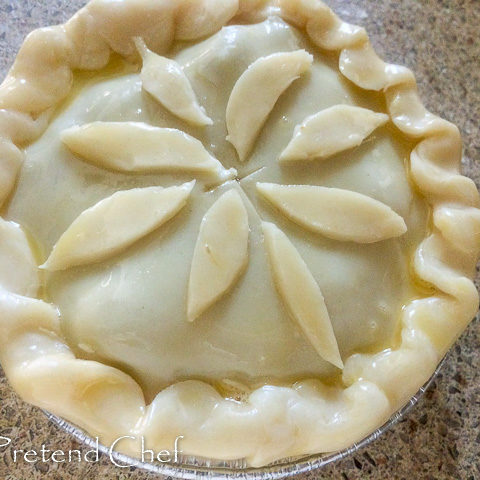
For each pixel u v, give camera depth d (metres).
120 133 0.33
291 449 0.32
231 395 0.33
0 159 0.33
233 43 0.35
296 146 0.34
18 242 0.33
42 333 0.32
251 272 0.33
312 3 0.36
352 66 0.36
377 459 0.41
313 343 0.32
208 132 0.34
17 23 0.47
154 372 0.32
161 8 0.35
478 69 0.48
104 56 0.35
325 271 0.33
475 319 0.44
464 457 0.42
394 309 0.34
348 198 0.33
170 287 0.32
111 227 0.32
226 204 0.32
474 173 0.46
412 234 0.35
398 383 0.33
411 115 0.36
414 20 0.49
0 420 0.40
